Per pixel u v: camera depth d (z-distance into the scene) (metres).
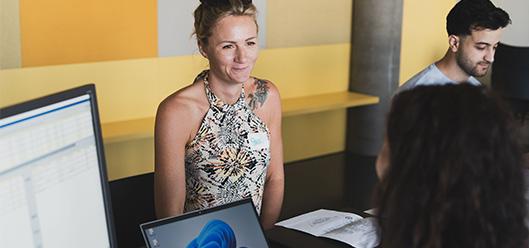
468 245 1.15
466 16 3.16
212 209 1.94
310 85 6.27
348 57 6.53
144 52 5.14
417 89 1.24
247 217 1.99
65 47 4.79
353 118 6.67
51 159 1.49
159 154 2.43
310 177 6.04
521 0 7.08
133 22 5.05
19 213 1.40
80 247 1.58
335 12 6.32
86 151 1.61
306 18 6.09
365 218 2.41
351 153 6.70
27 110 1.42
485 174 1.16
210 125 2.46
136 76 5.13
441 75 3.26
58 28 4.74
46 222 1.48
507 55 6.00
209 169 2.46
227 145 2.47
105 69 4.98
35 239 1.45
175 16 5.24
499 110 1.19
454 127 1.17
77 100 1.58
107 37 4.95
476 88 1.23
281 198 2.68
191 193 2.51
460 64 3.23
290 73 6.08
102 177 1.67
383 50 6.39
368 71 6.44
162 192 2.43
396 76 6.49
